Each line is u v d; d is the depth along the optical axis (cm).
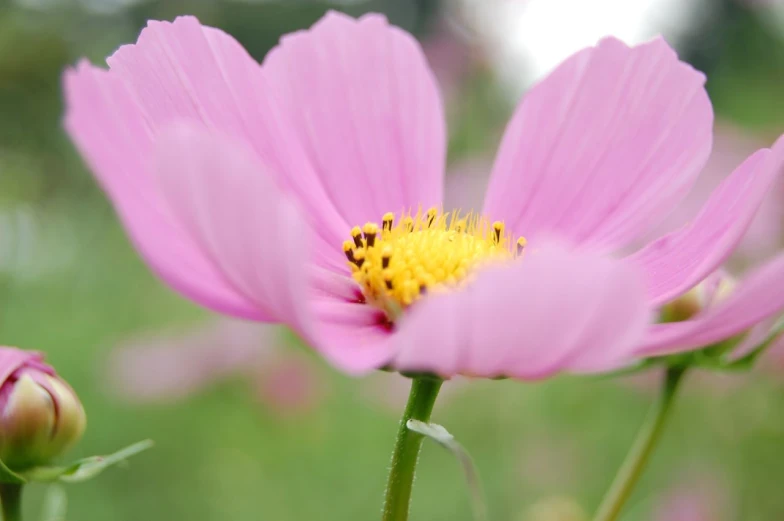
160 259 16
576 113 21
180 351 41
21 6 78
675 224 36
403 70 21
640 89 20
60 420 18
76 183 66
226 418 41
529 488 38
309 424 40
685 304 20
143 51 18
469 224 20
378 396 43
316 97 21
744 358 20
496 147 46
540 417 40
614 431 39
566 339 16
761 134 39
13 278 53
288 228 15
